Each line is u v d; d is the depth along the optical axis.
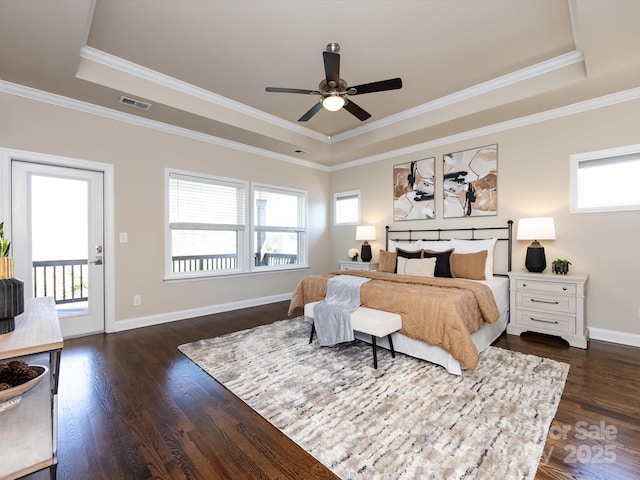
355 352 2.88
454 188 4.30
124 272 3.60
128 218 3.62
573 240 3.37
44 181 3.15
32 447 1.19
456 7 2.23
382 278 3.47
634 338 3.03
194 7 2.20
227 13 2.27
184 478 1.39
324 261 6.06
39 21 2.06
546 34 2.53
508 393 2.10
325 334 2.89
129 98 3.12
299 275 5.58
